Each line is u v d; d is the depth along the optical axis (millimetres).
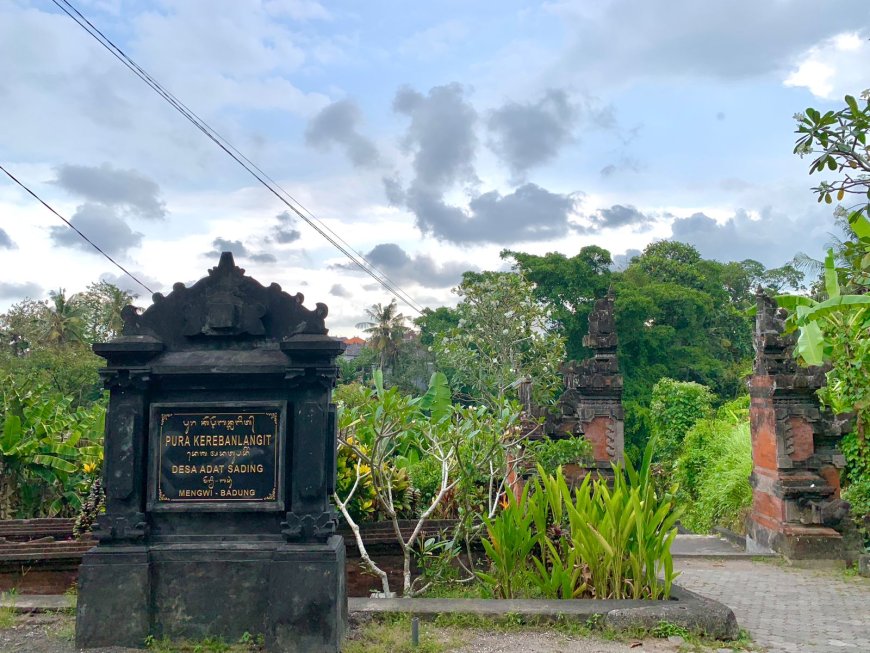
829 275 6762
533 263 42594
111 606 5758
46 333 46969
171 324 6227
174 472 5996
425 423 9594
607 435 13844
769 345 12469
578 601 6656
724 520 15859
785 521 11734
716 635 6199
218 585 5844
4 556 8297
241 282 6207
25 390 12953
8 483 11523
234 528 5984
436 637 5957
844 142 7805
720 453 18531
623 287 42469
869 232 7676
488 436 9312
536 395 21906
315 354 5898
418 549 9312
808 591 9000
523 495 8148
